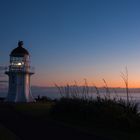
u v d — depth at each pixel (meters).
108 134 15.66
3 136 14.54
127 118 17.19
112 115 18.45
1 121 20.64
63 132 16.16
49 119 21.69
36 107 30.19
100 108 20.00
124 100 20.53
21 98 40.84
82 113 20.28
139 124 16.94
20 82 41.12
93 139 14.27
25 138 14.34
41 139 14.16
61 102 23.28
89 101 22.00
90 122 19.11
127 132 16.23
